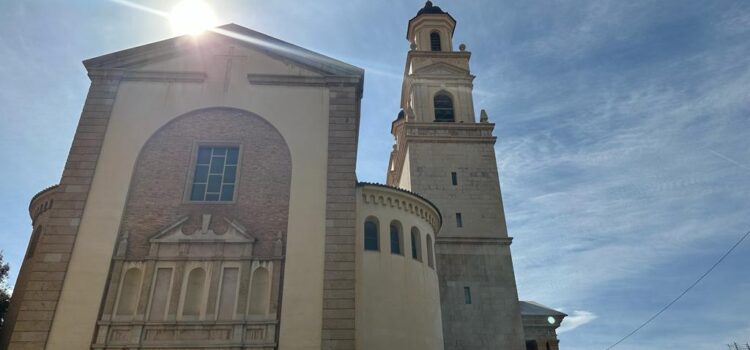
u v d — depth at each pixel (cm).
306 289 1834
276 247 1911
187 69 2298
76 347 1697
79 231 1898
